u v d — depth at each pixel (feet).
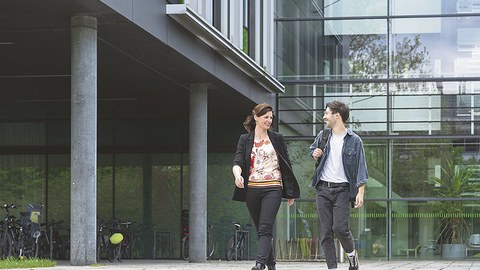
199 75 63.57
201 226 68.69
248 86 72.74
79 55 46.60
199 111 68.03
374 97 80.18
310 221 81.00
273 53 79.41
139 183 86.69
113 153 87.25
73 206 46.32
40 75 67.87
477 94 79.10
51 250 64.64
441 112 79.51
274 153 28.86
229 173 83.97
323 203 28.76
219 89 69.10
